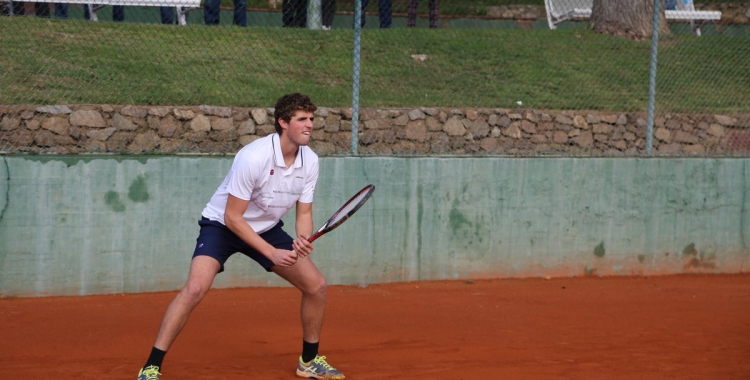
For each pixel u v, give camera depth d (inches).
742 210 600.4
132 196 459.8
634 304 487.5
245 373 323.3
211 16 705.6
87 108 542.6
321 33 683.4
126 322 404.5
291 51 655.8
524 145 645.9
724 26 936.9
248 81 614.2
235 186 279.0
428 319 434.6
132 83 581.6
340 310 447.8
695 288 544.1
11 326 387.9
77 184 447.5
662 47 793.6
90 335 378.6
